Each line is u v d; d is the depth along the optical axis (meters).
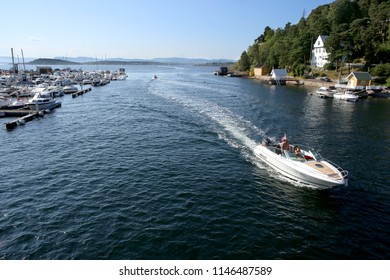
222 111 44.47
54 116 42.78
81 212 15.59
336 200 17.20
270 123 36.91
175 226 14.36
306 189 18.53
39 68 119.12
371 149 26.89
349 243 13.29
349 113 45.22
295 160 20.08
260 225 14.56
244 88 83.75
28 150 26.38
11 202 16.73
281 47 118.75
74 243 13.07
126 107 49.56
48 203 16.58
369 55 82.50
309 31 112.56
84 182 19.28
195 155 24.50
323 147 27.33
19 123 37.12
